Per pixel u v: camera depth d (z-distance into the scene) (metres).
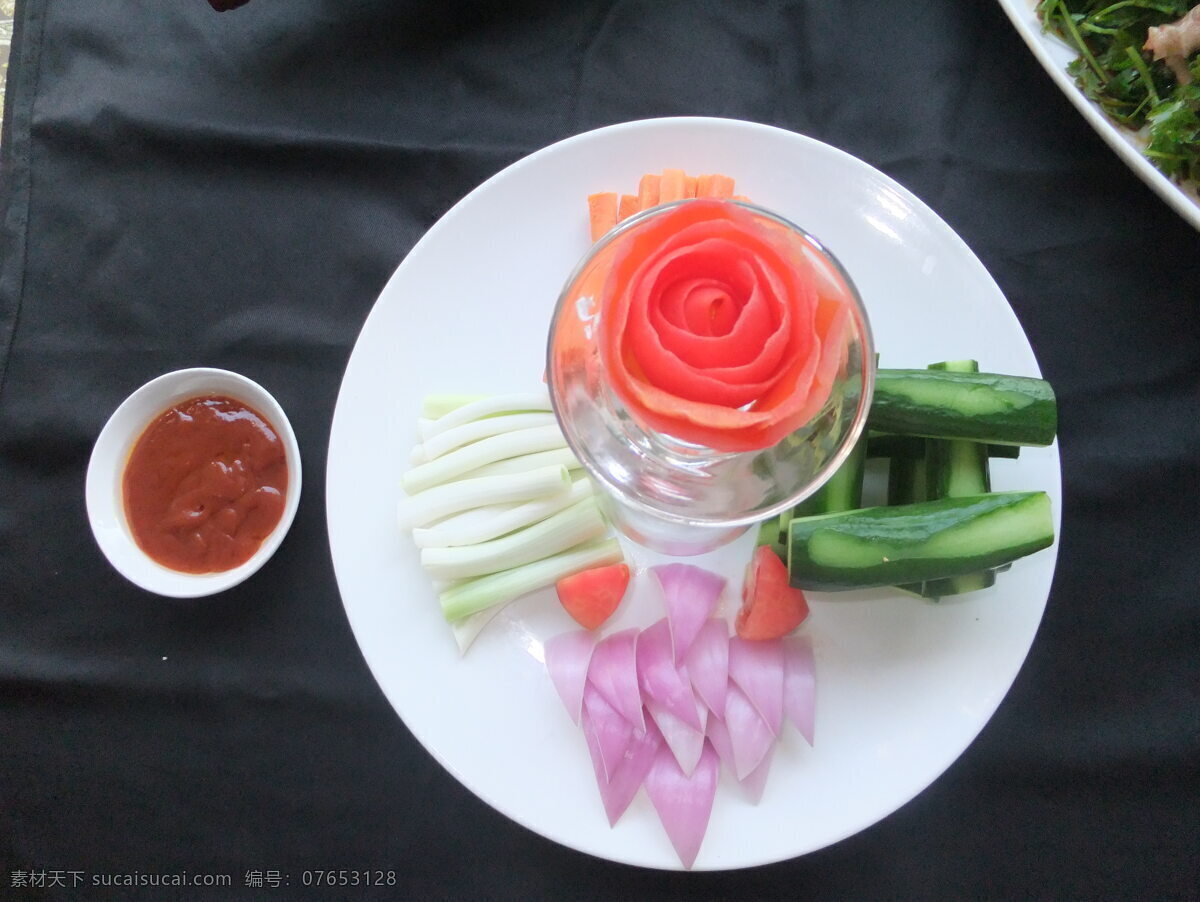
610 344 0.23
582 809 0.31
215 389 0.36
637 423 0.27
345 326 0.39
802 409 0.23
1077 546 0.36
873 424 0.31
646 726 0.32
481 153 0.40
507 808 0.31
